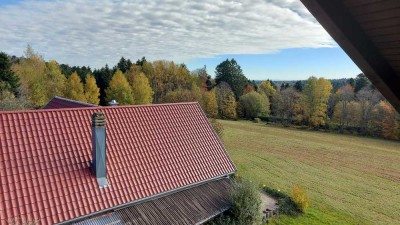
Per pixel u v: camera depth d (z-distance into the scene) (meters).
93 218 11.86
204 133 18.33
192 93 61.88
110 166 13.56
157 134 16.38
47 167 11.95
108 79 69.69
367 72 3.77
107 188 12.62
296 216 19.92
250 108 79.56
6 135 12.16
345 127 65.06
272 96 84.69
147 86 61.25
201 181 15.65
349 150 46.22
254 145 46.59
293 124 73.00
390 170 35.97
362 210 23.50
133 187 13.35
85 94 56.78
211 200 15.22
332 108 69.81
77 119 14.38
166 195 14.48
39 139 12.71
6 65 44.66
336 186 29.11
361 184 30.33
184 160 16.00
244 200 15.58
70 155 12.80
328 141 53.25
